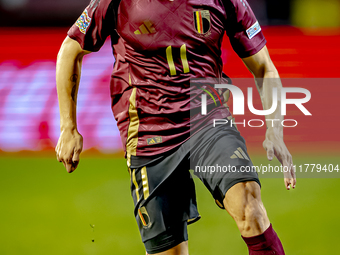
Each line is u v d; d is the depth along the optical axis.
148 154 10.40
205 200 20.95
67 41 11.29
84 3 41.16
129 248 15.59
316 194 21.70
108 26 10.81
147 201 10.47
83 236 16.80
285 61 39.16
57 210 19.73
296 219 18.23
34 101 36.12
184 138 10.21
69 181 24.31
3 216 19.09
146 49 10.14
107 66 37.53
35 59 39.00
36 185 23.73
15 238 16.75
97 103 35.75
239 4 10.60
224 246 15.62
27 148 33.56
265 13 40.69
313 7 40.44
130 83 10.43
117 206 20.05
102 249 15.59
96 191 22.28
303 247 15.50
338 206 19.83
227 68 37.25
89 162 28.64
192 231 17.14
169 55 10.09
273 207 19.80
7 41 40.03
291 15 40.62
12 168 27.50
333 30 40.09
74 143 11.03
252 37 10.92
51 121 35.28
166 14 10.02
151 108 10.29
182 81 10.14
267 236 8.98
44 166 27.84
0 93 36.72
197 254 14.96
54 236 16.88
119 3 10.36
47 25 41.06
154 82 10.20
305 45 39.50
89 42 11.00
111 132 34.25
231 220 18.34
